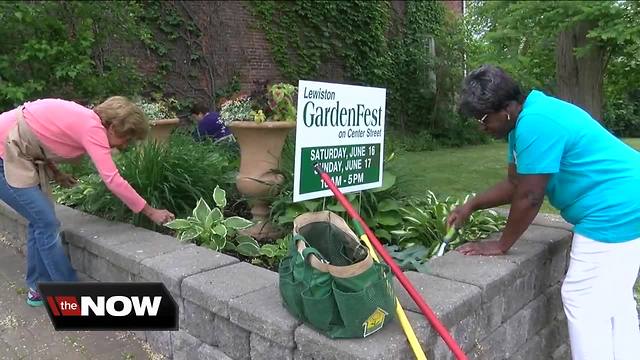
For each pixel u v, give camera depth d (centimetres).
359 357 165
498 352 229
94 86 591
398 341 173
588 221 210
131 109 280
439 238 300
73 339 274
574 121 206
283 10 1082
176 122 564
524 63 726
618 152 211
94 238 301
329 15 1168
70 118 270
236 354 215
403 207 344
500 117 214
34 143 275
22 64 561
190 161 389
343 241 218
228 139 545
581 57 658
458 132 1446
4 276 361
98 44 625
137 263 260
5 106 561
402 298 203
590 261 212
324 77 1188
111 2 617
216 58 980
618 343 222
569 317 226
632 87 830
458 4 1723
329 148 258
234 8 1000
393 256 279
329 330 177
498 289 220
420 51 1439
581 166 208
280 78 1087
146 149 376
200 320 230
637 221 206
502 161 1068
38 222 286
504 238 240
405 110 1441
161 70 911
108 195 360
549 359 278
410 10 1427
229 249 319
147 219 346
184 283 232
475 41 1386
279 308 200
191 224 308
